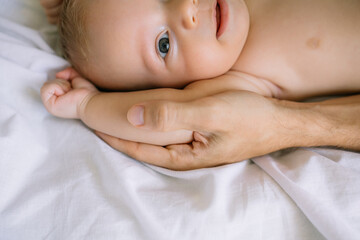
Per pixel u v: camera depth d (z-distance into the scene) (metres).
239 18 0.44
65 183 0.42
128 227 0.40
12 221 0.40
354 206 0.39
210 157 0.42
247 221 0.40
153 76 0.46
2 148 0.42
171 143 0.43
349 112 0.44
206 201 0.40
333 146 0.45
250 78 0.47
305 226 0.40
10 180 0.42
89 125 0.45
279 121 0.43
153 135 0.42
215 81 0.45
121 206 0.41
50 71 0.48
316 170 0.41
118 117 0.43
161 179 0.44
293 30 0.46
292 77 0.47
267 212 0.40
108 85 0.48
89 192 0.42
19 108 0.46
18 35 0.50
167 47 0.43
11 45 0.48
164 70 0.45
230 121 0.41
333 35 0.44
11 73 0.46
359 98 0.45
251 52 0.47
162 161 0.43
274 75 0.47
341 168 0.41
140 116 0.39
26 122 0.45
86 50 0.46
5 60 0.46
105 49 0.44
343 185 0.40
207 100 0.40
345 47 0.44
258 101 0.42
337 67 0.45
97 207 0.41
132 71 0.46
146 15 0.43
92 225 0.40
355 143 0.44
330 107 0.44
